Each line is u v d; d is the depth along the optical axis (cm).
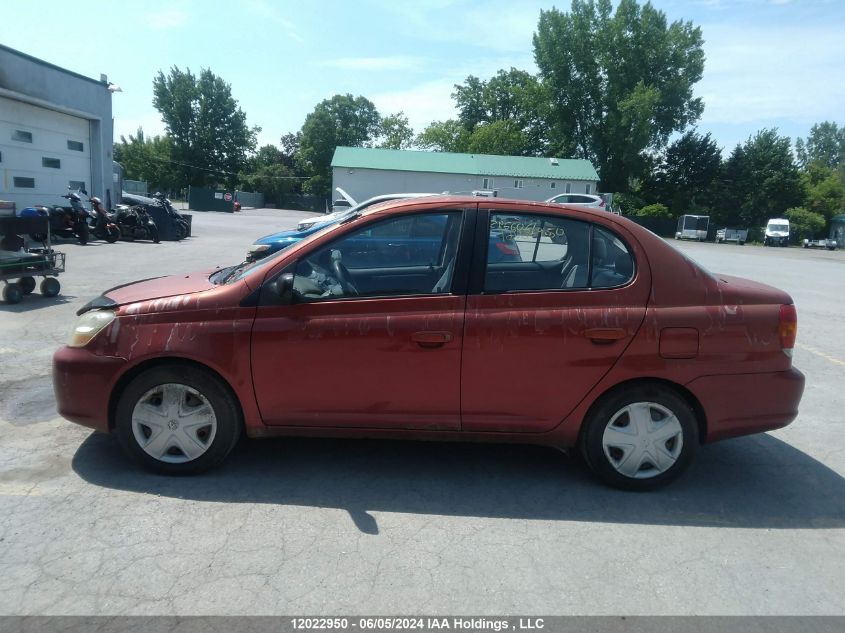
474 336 365
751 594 290
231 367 366
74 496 355
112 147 2055
